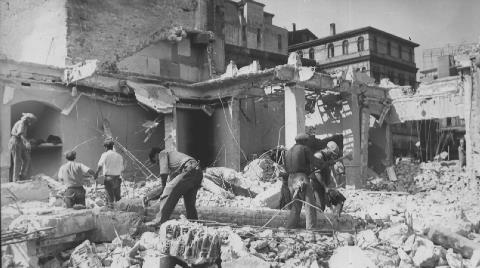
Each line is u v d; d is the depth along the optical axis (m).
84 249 7.80
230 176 18.55
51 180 15.41
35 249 7.27
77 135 19.25
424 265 7.13
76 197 10.35
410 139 34.53
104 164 11.99
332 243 8.14
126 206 10.01
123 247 8.10
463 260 7.38
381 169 27.56
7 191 9.61
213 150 23.89
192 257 6.35
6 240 6.75
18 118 18.95
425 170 25.56
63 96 18.86
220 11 32.03
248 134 25.97
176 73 25.48
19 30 24.12
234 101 22.88
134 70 23.69
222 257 7.16
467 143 22.12
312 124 27.22
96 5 23.55
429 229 8.44
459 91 25.02
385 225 9.84
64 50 22.27
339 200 10.06
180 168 8.55
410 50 40.25
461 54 22.78
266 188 18.06
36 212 8.48
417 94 26.75
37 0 23.56
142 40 25.31
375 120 28.17
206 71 26.42
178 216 9.41
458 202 17.08
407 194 19.64
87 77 18.25
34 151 19.44
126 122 21.39
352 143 24.28
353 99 24.39
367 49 37.44
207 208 9.99
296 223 9.16
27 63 17.52
